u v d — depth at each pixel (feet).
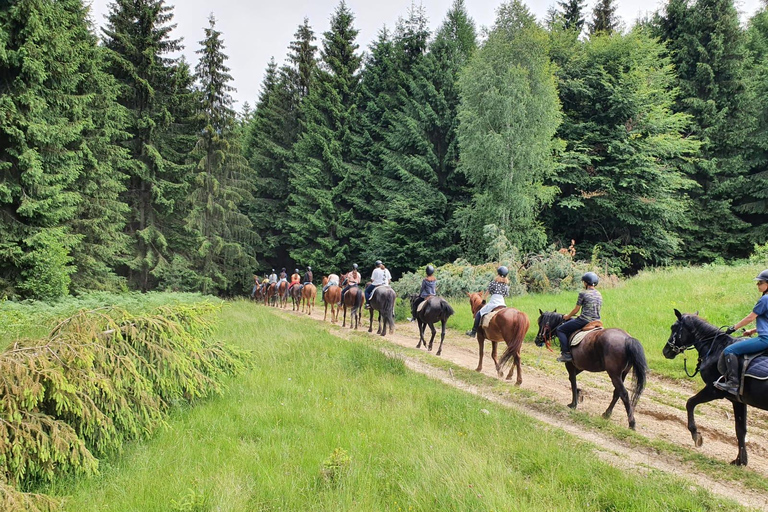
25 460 14.83
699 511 14.16
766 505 15.64
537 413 25.70
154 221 95.76
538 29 90.53
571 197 93.40
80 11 65.87
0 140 50.85
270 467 16.53
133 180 93.04
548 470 16.92
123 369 18.88
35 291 49.85
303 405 23.47
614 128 96.78
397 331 55.42
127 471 16.61
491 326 31.94
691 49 108.78
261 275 144.97
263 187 138.62
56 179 53.21
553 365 36.68
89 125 59.62
